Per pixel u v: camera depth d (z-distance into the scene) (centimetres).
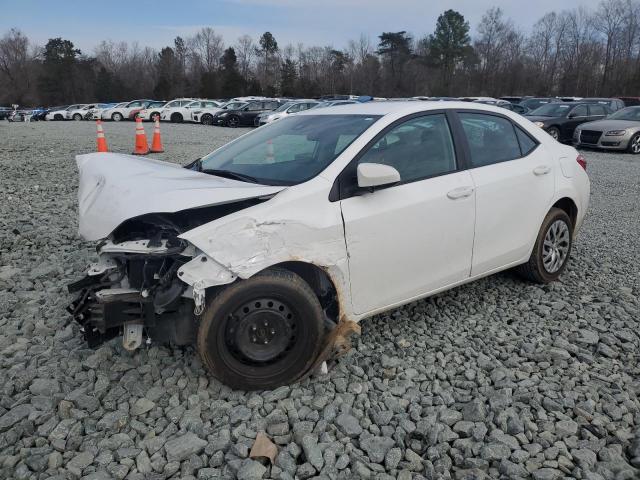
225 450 271
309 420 293
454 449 272
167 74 8706
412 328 405
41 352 360
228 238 295
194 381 327
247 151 413
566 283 500
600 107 1959
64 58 8488
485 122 439
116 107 3866
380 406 308
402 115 384
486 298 461
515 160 444
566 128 1867
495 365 350
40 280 486
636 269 545
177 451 265
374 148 360
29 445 273
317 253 320
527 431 285
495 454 267
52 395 311
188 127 2905
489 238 416
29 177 1016
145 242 316
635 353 373
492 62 8212
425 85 8512
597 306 446
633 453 269
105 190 335
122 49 10506
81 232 321
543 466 262
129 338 313
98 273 326
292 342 320
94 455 266
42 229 645
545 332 400
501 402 308
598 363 360
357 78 8812
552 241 482
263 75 9569
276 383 318
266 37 9856
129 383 323
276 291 308
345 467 260
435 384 328
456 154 404
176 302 312
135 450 269
